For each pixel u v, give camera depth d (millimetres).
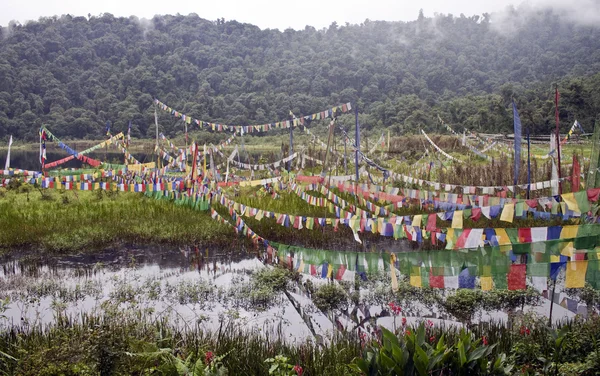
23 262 13133
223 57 93625
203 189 16875
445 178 21938
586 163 21609
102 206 17688
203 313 9969
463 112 52500
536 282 7215
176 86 84750
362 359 5559
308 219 12078
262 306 10375
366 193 16500
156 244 14758
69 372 6141
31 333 7750
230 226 15570
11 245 14336
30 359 6352
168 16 108688
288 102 74062
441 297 10422
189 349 7137
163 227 15609
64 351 6395
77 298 10695
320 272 9047
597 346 6656
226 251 14195
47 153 61688
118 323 8039
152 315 9688
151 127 68250
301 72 87000
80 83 82438
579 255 7008
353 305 10289
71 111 72500
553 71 92312
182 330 8359
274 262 12688
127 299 10477
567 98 40656
